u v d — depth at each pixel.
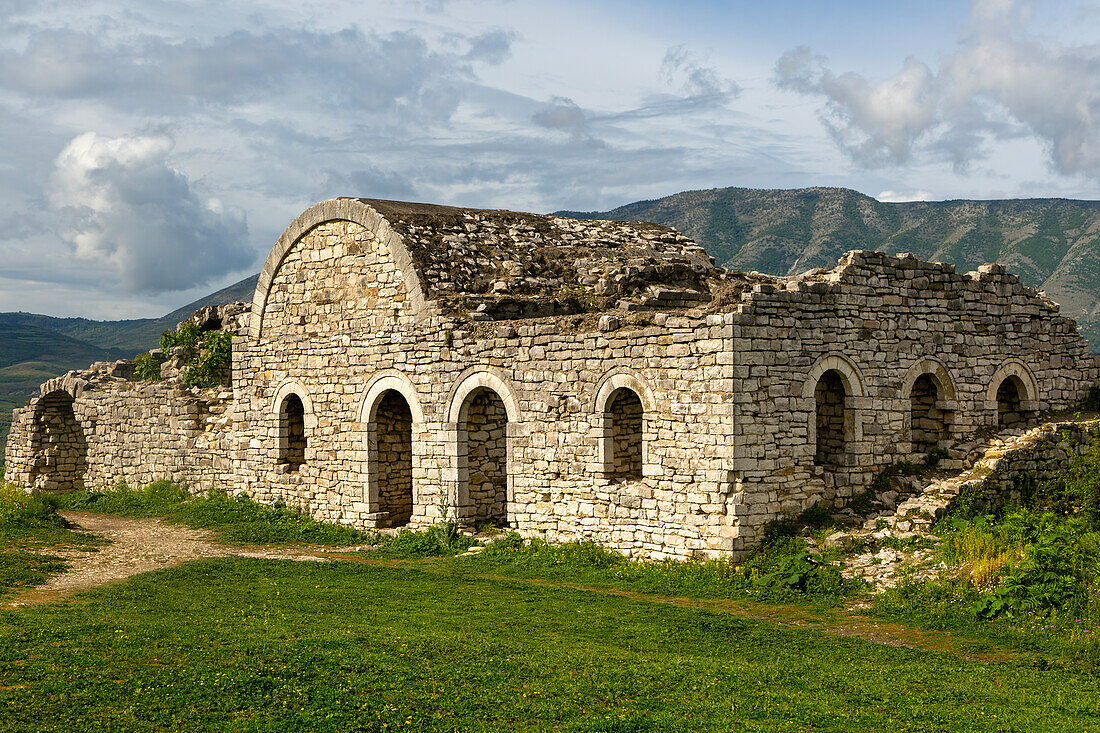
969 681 13.31
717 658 14.54
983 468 22.95
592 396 23.25
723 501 20.80
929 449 24.78
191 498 34.59
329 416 29.92
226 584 19.83
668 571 21.08
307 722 10.94
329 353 29.91
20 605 17.34
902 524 20.94
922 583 18.09
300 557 24.47
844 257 23.12
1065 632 15.30
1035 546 17.47
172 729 10.64
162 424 36.75
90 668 12.48
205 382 37.34
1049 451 23.92
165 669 12.59
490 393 27.05
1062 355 27.31
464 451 26.38
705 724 11.24
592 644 15.21
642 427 22.55
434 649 14.02
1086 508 22.17
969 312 25.25
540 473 24.39
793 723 11.34
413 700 11.81
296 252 31.12
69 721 10.70
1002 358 25.88
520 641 15.15
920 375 24.41
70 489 43.00
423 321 27.02
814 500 21.89
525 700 11.95
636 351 22.36
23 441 42.88
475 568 22.67
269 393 32.09
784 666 13.97
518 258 29.72
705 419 21.09
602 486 23.05
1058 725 11.34
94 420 39.97
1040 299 26.98
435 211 30.72
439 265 27.95
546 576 21.59
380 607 17.72
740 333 20.72
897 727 11.27
